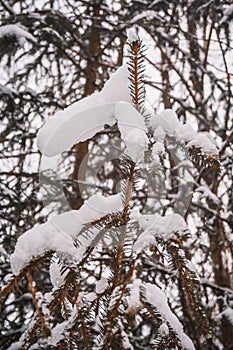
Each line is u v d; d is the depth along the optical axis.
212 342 4.16
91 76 5.04
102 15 5.27
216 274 5.61
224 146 4.29
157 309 1.17
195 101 5.46
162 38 4.92
